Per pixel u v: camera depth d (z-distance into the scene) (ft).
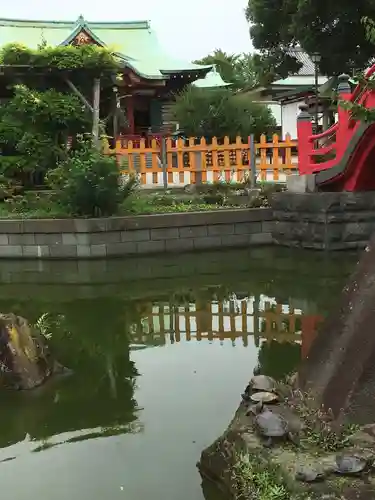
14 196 54.54
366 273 13.57
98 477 14.80
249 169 55.06
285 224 47.06
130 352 25.36
